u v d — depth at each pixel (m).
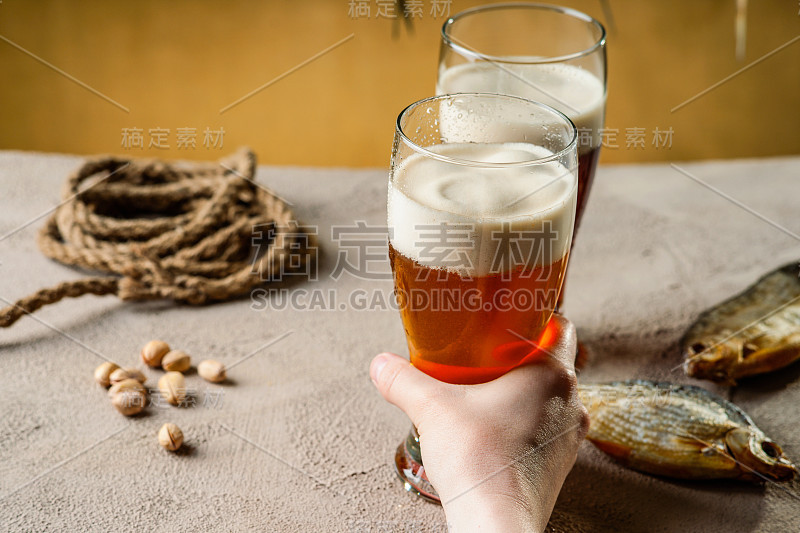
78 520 0.56
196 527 0.56
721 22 1.79
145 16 1.71
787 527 0.57
